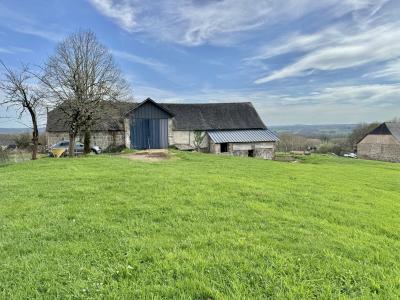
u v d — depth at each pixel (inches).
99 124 1343.5
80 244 223.1
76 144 1370.6
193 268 188.4
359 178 679.1
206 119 1723.7
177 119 1673.2
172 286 168.6
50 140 1501.0
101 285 167.6
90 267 188.4
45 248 217.2
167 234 247.3
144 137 1505.9
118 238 235.0
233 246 222.8
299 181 549.3
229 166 758.5
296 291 164.2
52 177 502.0
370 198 439.5
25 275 179.3
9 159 1099.3
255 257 203.8
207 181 468.4
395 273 190.5
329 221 305.0
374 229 287.6
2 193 385.1
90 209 311.9
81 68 1109.7
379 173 829.2
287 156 1749.5
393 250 232.5
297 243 233.3
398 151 2165.4
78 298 157.5
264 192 406.9
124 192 389.1
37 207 321.1
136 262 194.4
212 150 1636.3
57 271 183.5
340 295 162.2
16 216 291.1
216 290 163.5
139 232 250.7
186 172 583.8
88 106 1031.6
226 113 1797.5
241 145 1649.9
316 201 382.0
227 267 190.1
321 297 160.1
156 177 497.0
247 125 1758.1
